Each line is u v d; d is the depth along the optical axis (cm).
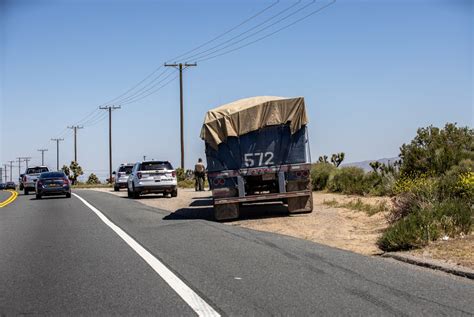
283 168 1734
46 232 1563
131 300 743
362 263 973
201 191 3575
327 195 2488
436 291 757
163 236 1396
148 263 1015
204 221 1742
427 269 912
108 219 1898
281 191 1733
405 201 1455
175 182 3106
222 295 757
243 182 1725
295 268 934
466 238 1103
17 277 917
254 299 732
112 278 889
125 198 3262
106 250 1186
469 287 779
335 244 1243
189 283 837
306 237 1362
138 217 1947
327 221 1598
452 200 1334
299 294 752
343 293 753
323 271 905
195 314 667
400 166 2283
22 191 5753
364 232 1380
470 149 2192
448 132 2292
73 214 2155
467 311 659
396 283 809
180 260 1038
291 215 1784
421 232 1098
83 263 1034
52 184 3469
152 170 3077
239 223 1688
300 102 1731
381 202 1833
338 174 2717
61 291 807
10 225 1792
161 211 2203
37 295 785
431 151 2141
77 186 7962
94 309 701
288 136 1744
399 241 1095
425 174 1909
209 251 1134
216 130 1728
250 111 1725
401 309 671
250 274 893
